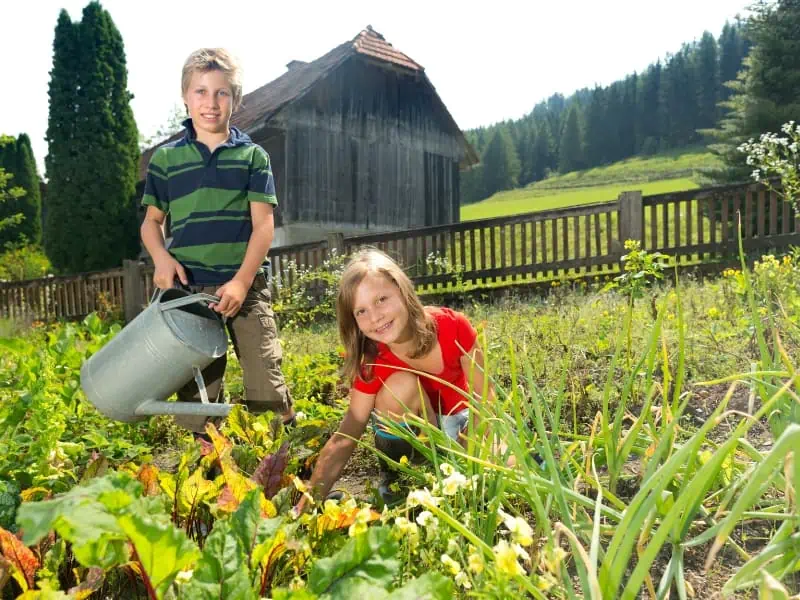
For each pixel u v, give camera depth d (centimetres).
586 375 300
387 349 228
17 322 1261
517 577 102
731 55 8494
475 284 935
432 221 1922
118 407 239
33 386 267
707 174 1719
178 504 159
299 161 1595
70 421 333
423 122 1902
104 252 1991
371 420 287
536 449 162
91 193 1981
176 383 242
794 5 1633
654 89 9069
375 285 213
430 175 1920
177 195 272
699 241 789
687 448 108
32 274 2411
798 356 238
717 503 155
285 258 1089
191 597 96
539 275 1001
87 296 1359
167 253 270
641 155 8756
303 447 242
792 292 350
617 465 150
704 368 302
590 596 108
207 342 245
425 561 124
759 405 236
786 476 118
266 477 164
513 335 385
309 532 140
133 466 189
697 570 144
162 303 239
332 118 1667
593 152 9288
